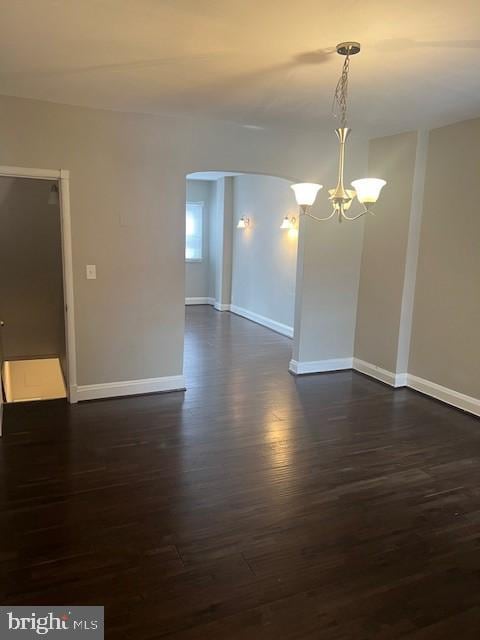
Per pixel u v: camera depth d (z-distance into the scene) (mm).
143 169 4121
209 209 9562
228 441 3570
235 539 2438
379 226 4957
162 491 2865
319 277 5113
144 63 2807
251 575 2184
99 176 3984
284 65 2791
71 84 3238
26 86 3314
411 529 2566
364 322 5273
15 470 3068
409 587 2135
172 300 4480
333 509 2730
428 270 4570
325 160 4809
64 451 3344
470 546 2436
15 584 2092
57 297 5832
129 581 2125
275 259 7324
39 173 3783
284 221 6777
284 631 1879
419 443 3625
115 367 4375
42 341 6047
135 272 4281
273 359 5863
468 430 3877
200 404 4309
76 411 4074
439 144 4344
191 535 2461
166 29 2334
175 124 4145
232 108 3773
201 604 2004
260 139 4488
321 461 3301
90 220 4027
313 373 5312
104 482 2947
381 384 4992
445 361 4457
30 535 2426
